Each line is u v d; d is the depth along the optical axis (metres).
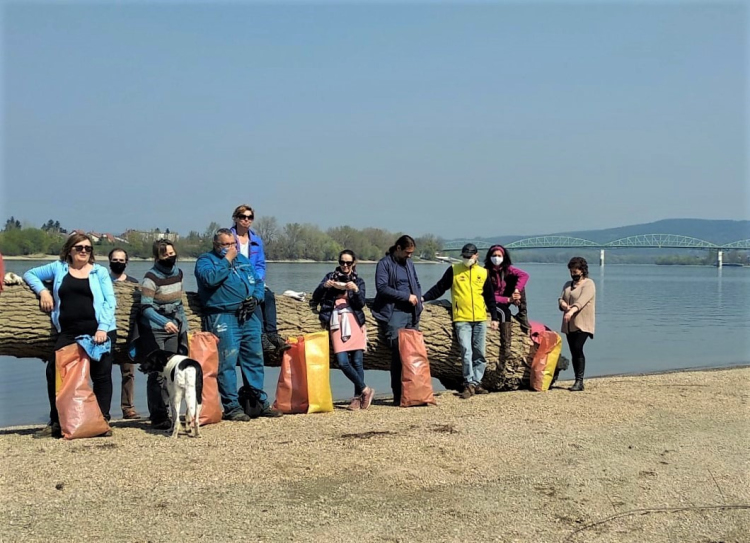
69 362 7.90
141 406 12.28
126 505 5.84
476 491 6.41
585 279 11.48
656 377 13.56
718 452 7.84
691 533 5.71
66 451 7.28
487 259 11.27
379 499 6.14
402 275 10.09
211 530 5.41
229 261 8.62
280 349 9.43
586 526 5.76
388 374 15.88
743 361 17.95
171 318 8.38
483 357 10.67
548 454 7.56
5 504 5.81
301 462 7.02
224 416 8.89
